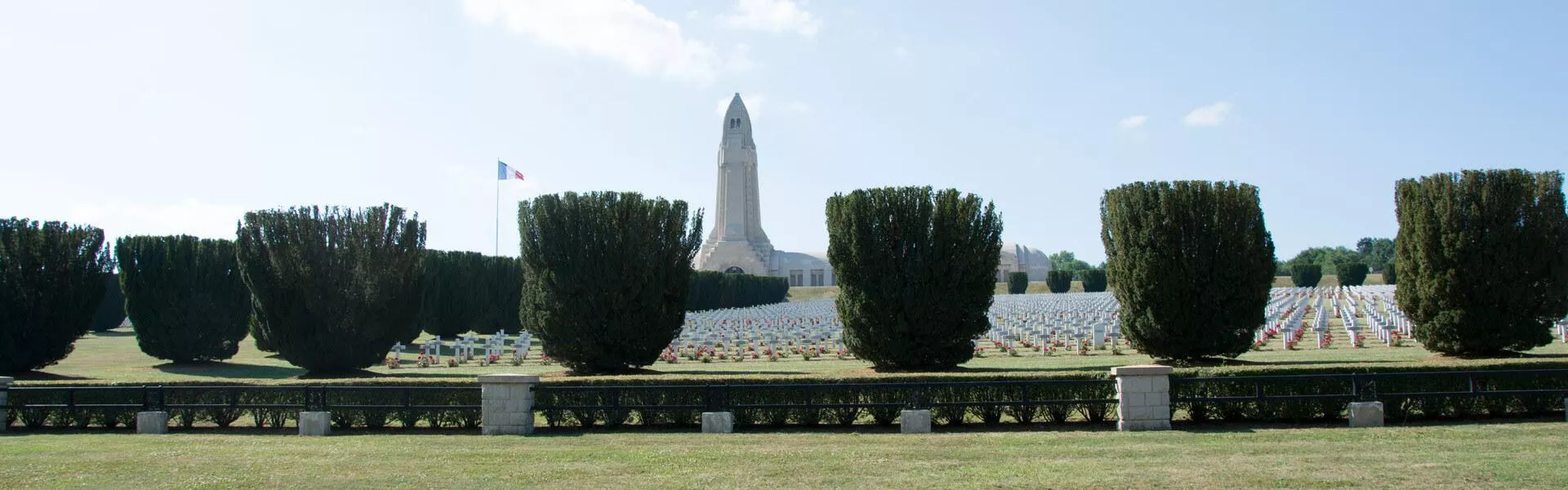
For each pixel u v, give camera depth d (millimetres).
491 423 16188
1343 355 29922
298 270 28000
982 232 24578
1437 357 27328
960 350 24297
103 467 12586
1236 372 16359
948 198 24312
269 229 27953
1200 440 13836
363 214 28469
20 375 30000
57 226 30250
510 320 55781
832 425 16828
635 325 26156
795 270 162375
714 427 16188
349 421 17391
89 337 52844
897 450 13367
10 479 11820
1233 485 10477
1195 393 16094
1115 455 12641
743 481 11266
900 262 24141
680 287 27391
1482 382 16266
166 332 35344
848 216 24438
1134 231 25266
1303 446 13102
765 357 37500
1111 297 79250
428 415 17406
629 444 14406
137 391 18031
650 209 26766
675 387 17109
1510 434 13836
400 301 29000
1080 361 30781
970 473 11500
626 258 26188
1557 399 16297
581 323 26047
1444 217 26125
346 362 28328
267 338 28328
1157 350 25219
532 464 12594
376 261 28391
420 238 29641
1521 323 25562
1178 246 24672
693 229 27922
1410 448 12789
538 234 26656
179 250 35500
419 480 11539
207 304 35688
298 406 17188
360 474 11930
